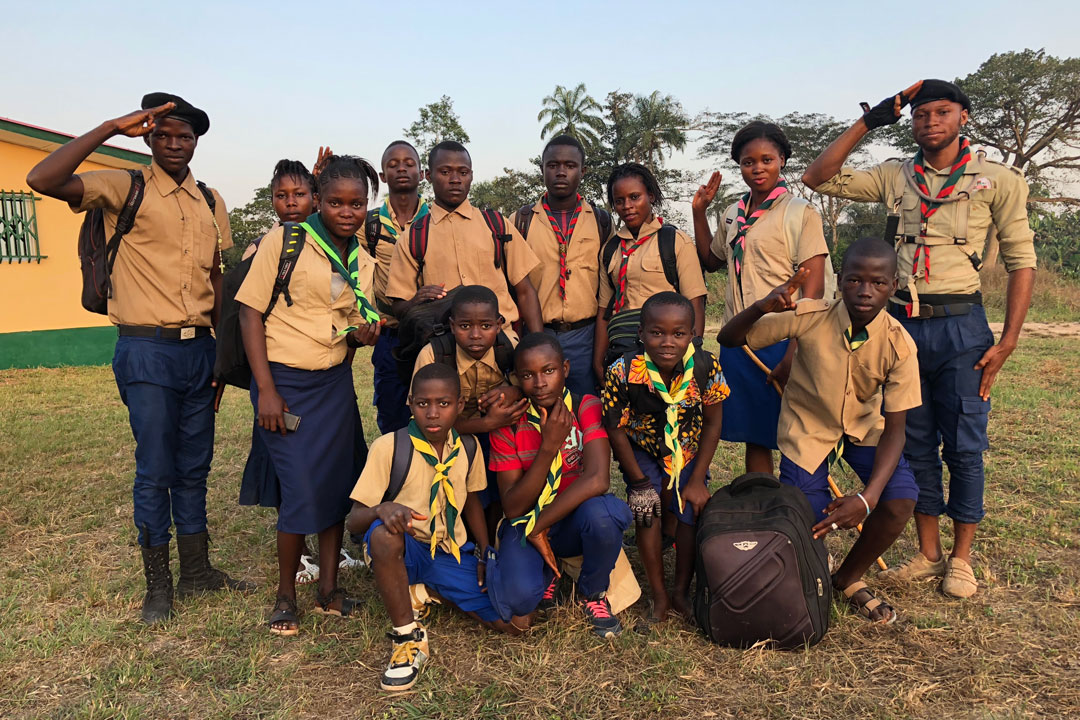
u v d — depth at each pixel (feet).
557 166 14.71
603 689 9.36
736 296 13.25
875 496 10.44
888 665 9.77
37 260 42.70
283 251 10.97
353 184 11.09
